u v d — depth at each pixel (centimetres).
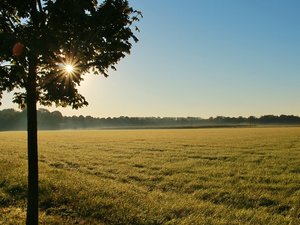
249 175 2198
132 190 1712
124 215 1202
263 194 1623
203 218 1209
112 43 895
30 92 929
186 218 1205
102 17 830
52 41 820
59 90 885
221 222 1162
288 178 2067
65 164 2956
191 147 4500
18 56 834
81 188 1606
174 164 2817
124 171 2473
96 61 934
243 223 1173
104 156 3550
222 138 6488
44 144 5466
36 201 948
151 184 1997
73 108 1001
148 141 6006
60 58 870
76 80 897
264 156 3306
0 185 1742
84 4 779
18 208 1309
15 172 2055
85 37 865
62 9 793
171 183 1984
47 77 895
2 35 772
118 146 4916
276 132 8812
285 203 1479
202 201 1514
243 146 4481
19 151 4300
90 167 2739
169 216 1252
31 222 937
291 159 3042
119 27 868
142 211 1271
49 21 850
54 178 1884
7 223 1112
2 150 4447
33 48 802
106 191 1565
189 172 2405
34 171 946
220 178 2128
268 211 1370
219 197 1608
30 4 852
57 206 1347
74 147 4825
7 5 874
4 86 919
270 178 2075
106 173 2417
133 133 10406
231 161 2984
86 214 1237
